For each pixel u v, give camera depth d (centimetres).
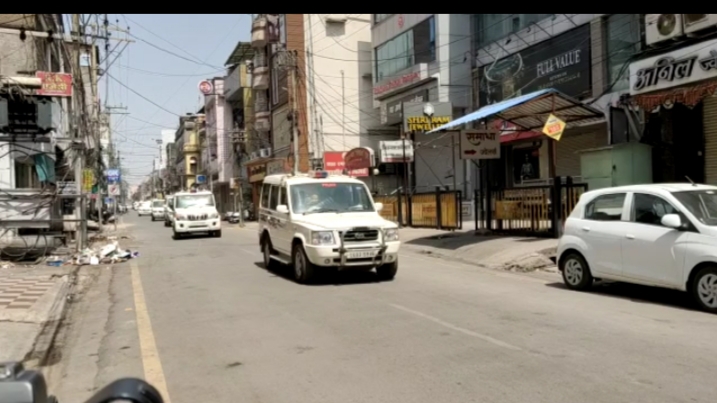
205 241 2322
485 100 2588
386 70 3259
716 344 611
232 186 5428
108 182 5153
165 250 1928
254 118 4806
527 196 1588
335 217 1104
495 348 609
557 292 961
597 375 514
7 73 2128
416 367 550
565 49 2095
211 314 834
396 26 3136
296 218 1120
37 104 1529
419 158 3206
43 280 1188
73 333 771
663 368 530
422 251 1655
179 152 9075
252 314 822
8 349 669
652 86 1540
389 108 3231
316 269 1083
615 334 660
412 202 2283
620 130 1800
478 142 1677
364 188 1220
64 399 506
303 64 3803
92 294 1094
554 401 453
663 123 1630
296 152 3453
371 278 1138
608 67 1905
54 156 2198
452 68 2702
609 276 912
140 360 612
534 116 1598
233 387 512
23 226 1558
